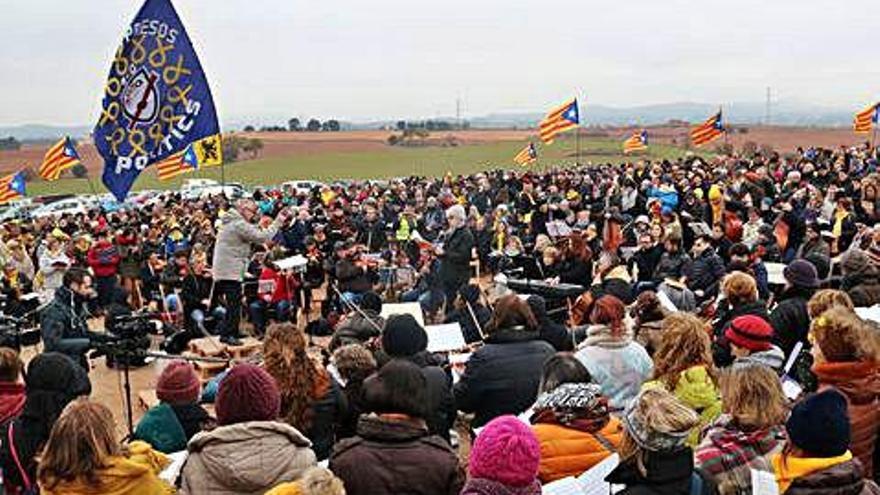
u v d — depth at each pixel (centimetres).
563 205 2192
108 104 849
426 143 12119
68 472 382
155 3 851
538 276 1345
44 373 521
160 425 516
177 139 869
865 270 834
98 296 1603
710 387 491
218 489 392
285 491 336
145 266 1617
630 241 1659
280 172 9131
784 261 1390
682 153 9438
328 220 2131
